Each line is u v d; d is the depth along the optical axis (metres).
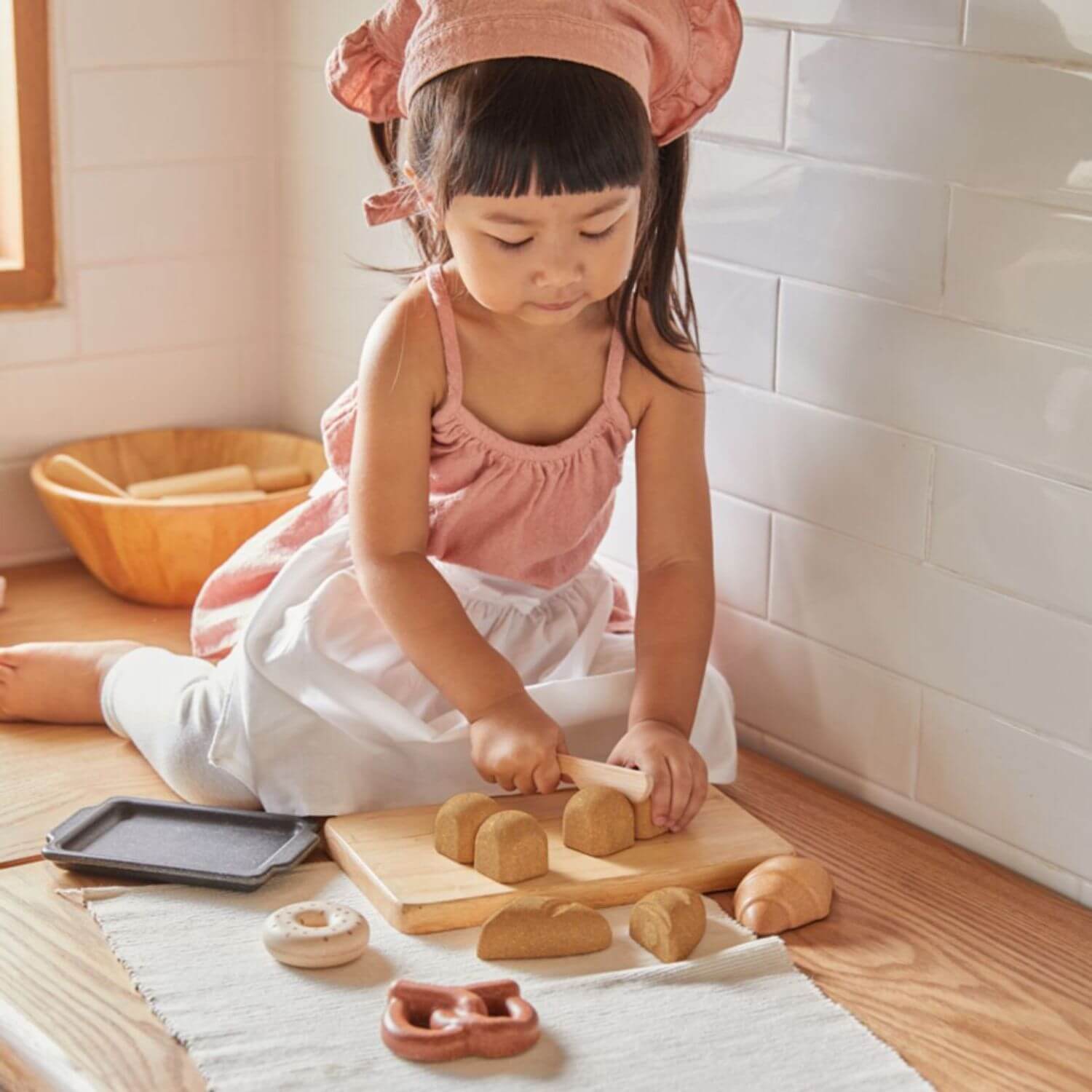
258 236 2.03
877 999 1.12
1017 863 1.32
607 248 1.22
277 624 1.38
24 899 1.22
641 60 1.21
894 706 1.40
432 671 1.32
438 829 1.24
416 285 1.37
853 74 1.30
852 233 1.33
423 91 1.22
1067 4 1.15
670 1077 1.01
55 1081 1.02
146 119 1.92
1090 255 1.17
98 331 1.95
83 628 1.74
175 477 1.90
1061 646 1.25
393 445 1.35
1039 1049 1.07
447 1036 1.01
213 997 1.08
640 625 1.39
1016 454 1.25
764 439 1.46
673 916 1.14
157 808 1.33
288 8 1.92
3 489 1.93
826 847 1.35
